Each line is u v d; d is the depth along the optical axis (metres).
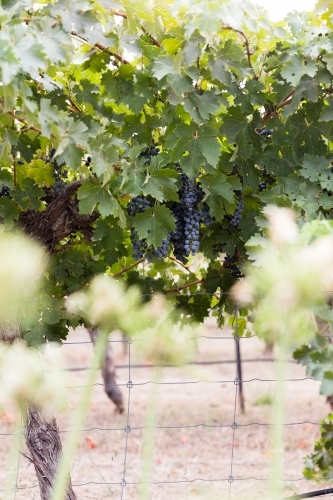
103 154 3.24
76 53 4.07
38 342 3.69
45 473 3.80
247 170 3.95
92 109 4.06
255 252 2.42
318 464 5.09
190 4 2.99
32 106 2.66
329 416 5.08
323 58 3.63
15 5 2.82
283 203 3.58
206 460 7.20
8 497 1.95
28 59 2.58
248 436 8.23
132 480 6.45
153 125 3.81
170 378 12.62
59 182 3.90
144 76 3.72
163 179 3.50
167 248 3.71
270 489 1.52
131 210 3.70
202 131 3.57
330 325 2.70
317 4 3.81
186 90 3.39
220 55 3.46
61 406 1.34
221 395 11.01
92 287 1.52
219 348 14.73
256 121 3.84
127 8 3.38
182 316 4.40
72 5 3.12
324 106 3.75
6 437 7.79
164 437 8.29
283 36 3.52
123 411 9.59
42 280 3.89
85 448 7.80
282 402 1.52
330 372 2.65
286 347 1.49
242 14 3.11
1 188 3.84
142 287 4.28
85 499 5.84
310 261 1.37
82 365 13.38
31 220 4.05
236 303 4.13
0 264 1.19
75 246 4.50
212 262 4.29
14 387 1.29
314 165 3.75
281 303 1.40
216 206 3.79
